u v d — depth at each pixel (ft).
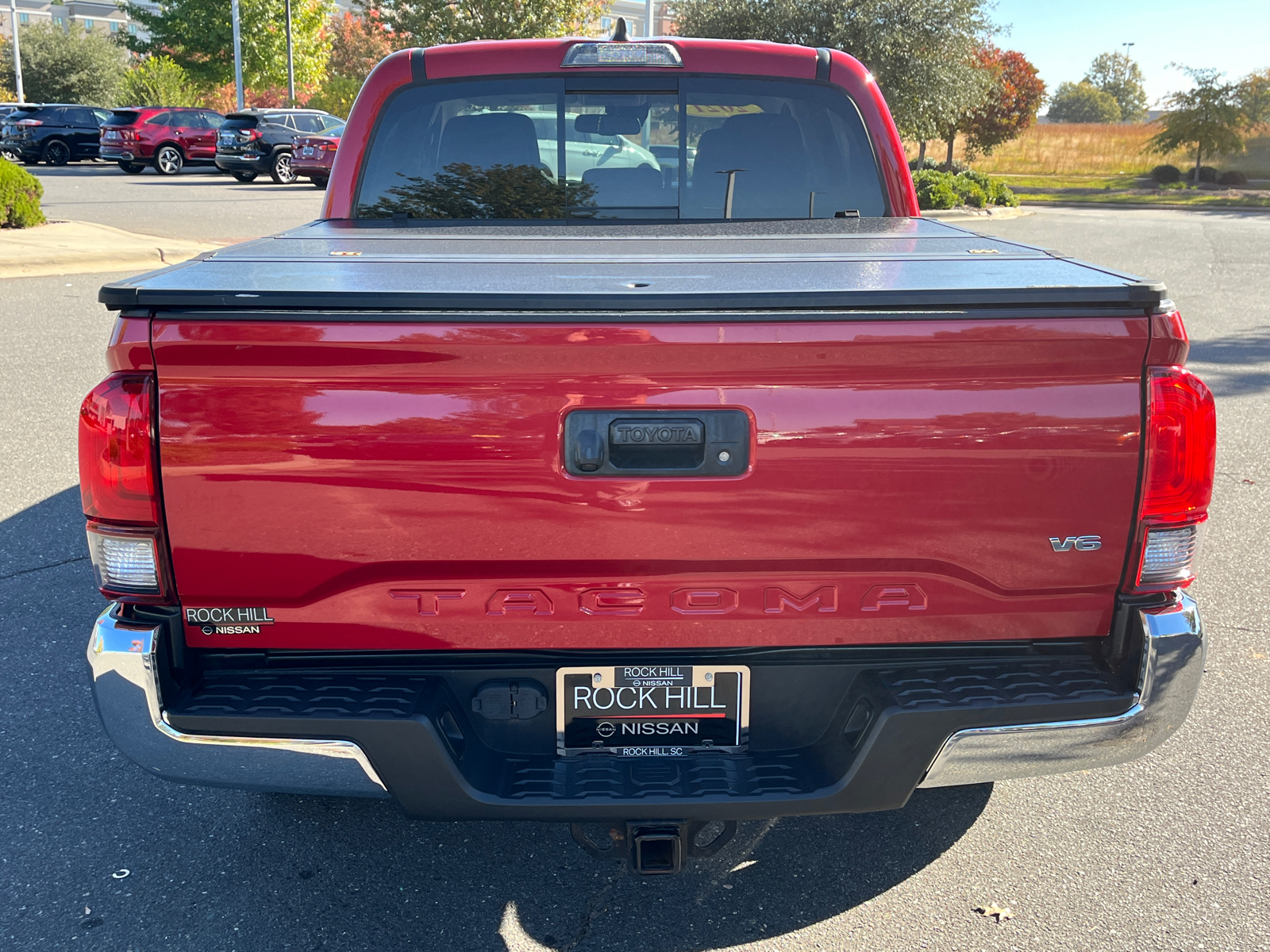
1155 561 6.84
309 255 8.20
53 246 44.21
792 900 8.65
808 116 12.19
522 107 12.09
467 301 6.25
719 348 6.32
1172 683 6.93
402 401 6.38
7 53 183.11
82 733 11.21
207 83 142.51
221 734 6.70
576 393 6.40
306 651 6.96
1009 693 6.88
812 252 8.41
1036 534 6.70
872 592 6.81
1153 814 9.87
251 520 6.55
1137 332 6.47
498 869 9.07
